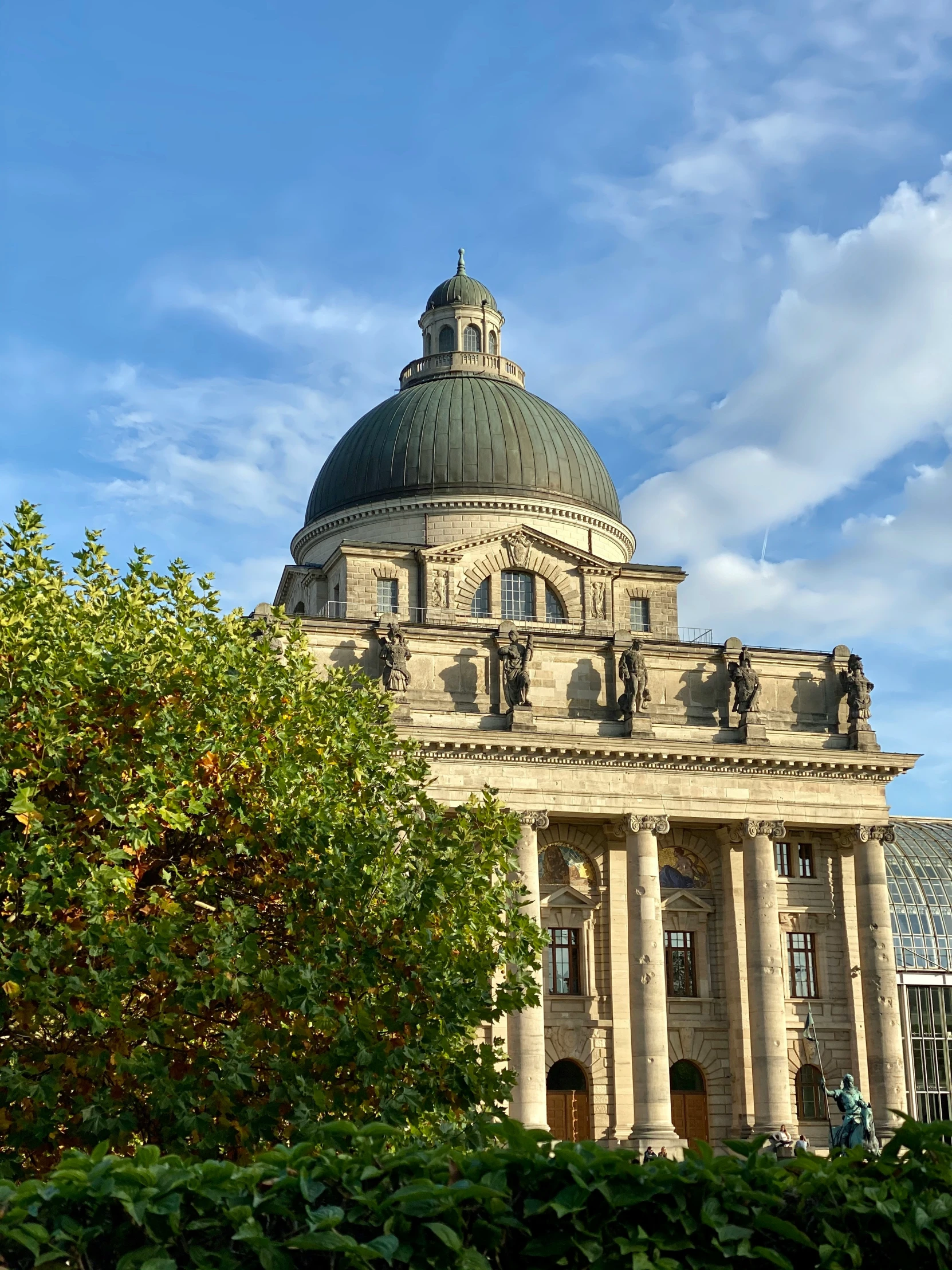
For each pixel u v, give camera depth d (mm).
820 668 95062
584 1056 86750
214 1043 32844
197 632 38094
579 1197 15203
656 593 104875
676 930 91312
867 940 90188
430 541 105562
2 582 37719
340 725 39531
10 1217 14000
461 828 38812
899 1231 15633
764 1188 16172
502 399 112500
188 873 35344
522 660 88188
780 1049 86188
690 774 89125
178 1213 14453
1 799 33062
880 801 92438
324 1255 15000
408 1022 32344
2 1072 28094
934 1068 100062
